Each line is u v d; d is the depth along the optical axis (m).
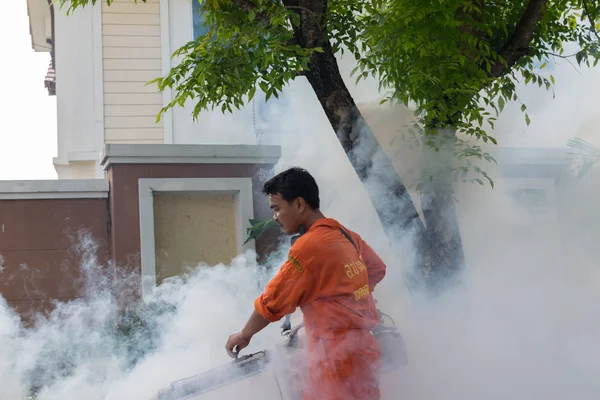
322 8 4.75
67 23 8.59
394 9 4.36
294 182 3.09
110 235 6.03
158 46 8.77
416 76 4.21
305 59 4.35
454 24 4.19
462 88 4.26
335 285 2.91
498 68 4.84
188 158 6.02
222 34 4.82
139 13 8.75
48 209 5.98
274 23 4.41
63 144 8.48
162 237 6.05
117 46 8.66
